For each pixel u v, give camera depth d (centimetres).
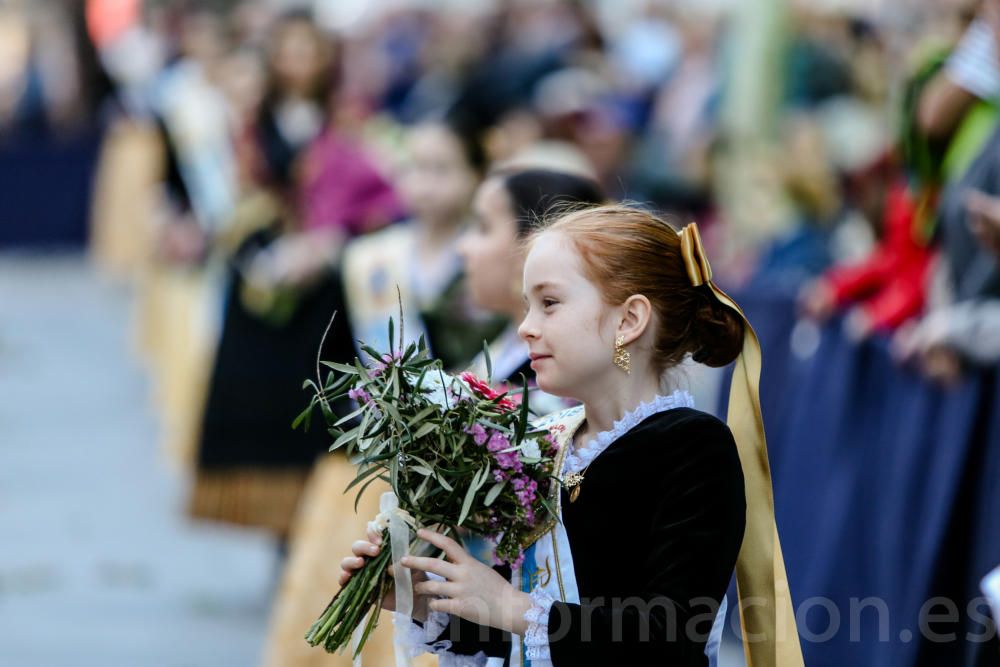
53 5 4450
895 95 1546
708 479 723
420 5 3656
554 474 750
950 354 1178
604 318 739
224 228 1930
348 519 1234
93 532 2067
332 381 761
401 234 1340
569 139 2244
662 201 2402
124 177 4081
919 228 1345
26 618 1692
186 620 1695
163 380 2722
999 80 1287
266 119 1831
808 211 1803
